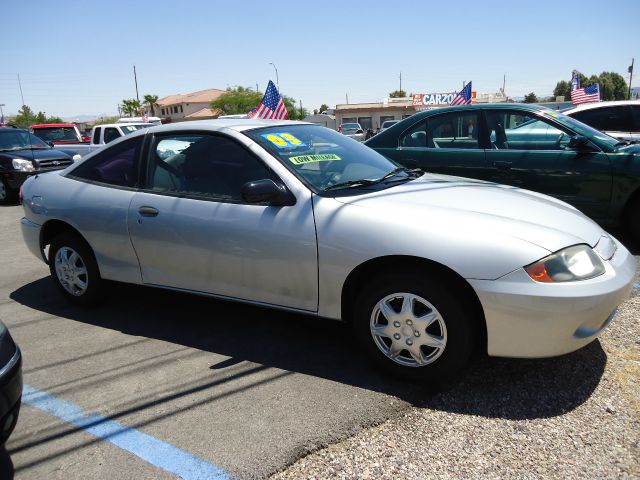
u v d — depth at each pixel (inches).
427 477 88.6
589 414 103.4
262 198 124.8
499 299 104.3
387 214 117.2
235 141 140.1
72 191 165.5
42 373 130.0
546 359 125.1
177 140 150.6
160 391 118.7
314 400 112.3
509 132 232.2
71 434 104.5
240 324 154.8
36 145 475.8
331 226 119.9
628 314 146.6
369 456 94.3
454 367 112.1
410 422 103.3
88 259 165.3
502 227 110.4
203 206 138.3
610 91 3400.6
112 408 112.8
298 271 125.1
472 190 135.3
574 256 107.7
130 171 156.7
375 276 117.3
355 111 2058.3
